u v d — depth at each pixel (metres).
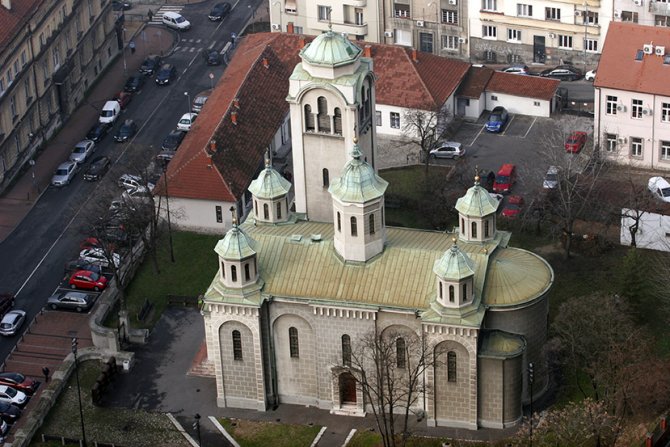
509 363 194.38
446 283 190.75
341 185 196.62
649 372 191.38
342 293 197.75
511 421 198.88
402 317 195.38
